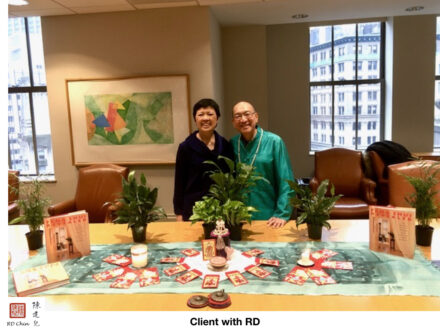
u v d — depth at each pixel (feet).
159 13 11.88
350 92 17.17
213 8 12.05
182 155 7.38
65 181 12.99
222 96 14.79
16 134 15.98
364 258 4.97
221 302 3.84
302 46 16.22
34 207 5.83
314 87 17.22
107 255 5.43
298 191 5.90
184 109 12.14
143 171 12.72
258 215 7.07
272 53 16.37
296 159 17.02
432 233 5.29
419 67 15.93
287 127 16.81
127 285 4.42
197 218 5.68
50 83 12.52
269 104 16.71
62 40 12.26
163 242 5.92
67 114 12.63
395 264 4.75
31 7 11.21
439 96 16.66
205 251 5.05
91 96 12.37
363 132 17.39
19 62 15.53
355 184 12.80
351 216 11.01
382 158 13.41
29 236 5.81
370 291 4.09
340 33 16.81
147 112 12.29
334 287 4.20
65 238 5.32
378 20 16.24
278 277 4.49
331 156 13.20
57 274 4.55
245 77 15.20
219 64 14.07
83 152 12.70
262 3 11.65
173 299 4.08
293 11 12.77
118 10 11.85
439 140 17.07
